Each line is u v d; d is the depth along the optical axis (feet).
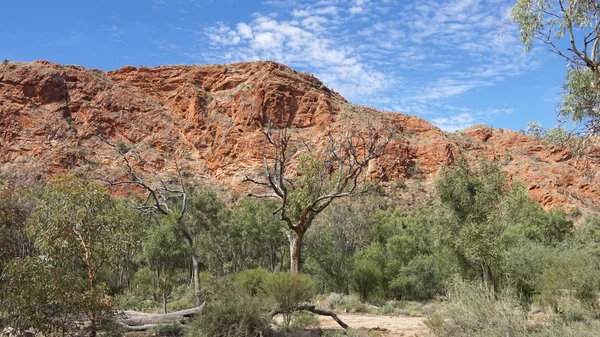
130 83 385.70
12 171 265.13
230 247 128.16
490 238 52.75
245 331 37.27
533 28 39.42
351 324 53.01
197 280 65.67
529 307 47.21
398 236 120.06
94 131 334.85
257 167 306.35
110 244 32.76
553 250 57.57
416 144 326.65
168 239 66.39
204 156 329.93
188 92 370.94
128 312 47.67
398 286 99.19
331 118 326.03
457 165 60.03
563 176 301.22
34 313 28.86
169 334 43.01
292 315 45.93
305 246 116.67
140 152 319.27
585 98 38.70
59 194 32.50
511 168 317.01
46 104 341.62
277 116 337.11
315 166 69.51
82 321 31.71
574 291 46.75
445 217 57.77
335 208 147.54
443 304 35.19
